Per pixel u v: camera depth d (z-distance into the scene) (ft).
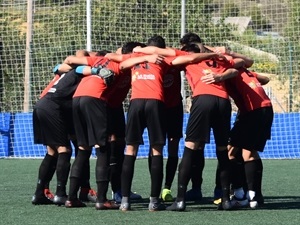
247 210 57.77
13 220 52.24
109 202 58.44
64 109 60.64
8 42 118.73
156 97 56.90
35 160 108.68
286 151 111.14
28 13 113.09
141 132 57.31
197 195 65.87
